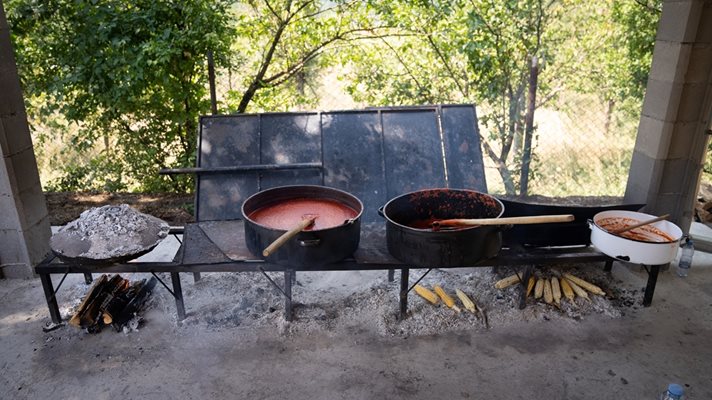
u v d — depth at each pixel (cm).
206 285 374
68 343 316
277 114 402
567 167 730
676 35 345
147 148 638
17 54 577
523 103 664
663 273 394
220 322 334
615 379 286
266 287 372
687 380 285
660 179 375
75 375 290
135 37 566
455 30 644
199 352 309
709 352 308
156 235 320
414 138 399
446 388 280
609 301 353
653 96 371
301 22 661
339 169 387
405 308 332
